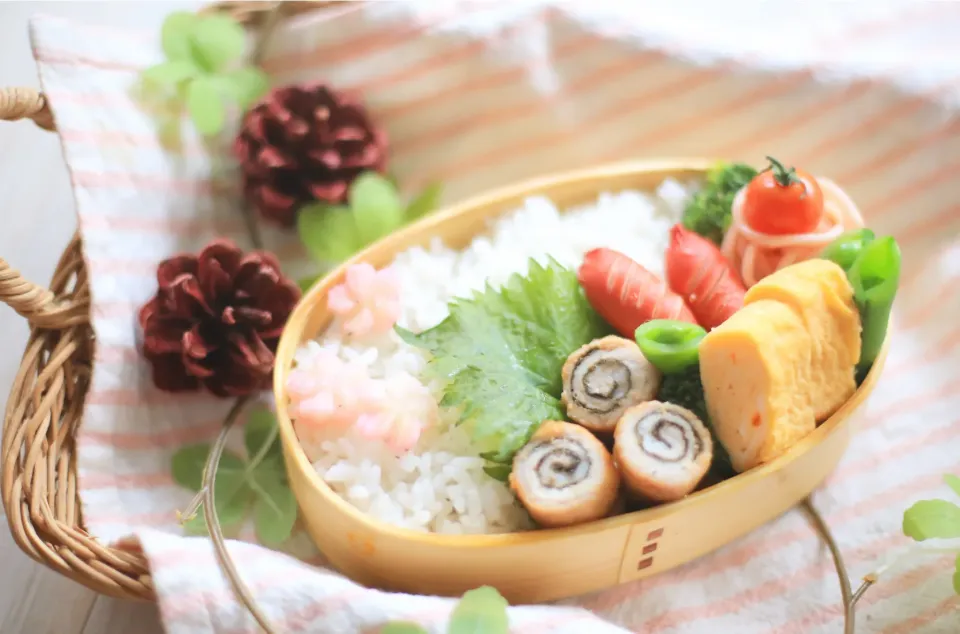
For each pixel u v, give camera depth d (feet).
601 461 1.96
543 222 2.20
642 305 2.08
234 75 2.27
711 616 2.07
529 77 2.29
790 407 1.97
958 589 2.01
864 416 2.15
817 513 2.12
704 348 1.97
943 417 2.18
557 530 1.95
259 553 2.02
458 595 2.02
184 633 1.97
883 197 2.29
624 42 2.28
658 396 2.02
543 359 2.07
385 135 2.30
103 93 2.19
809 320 1.96
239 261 2.16
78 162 2.15
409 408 2.06
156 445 2.17
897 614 2.06
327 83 2.30
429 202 2.31
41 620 2.15
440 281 2.17
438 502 2.05
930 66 2.25
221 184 2.29
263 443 2.18
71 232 2.44
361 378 2.07
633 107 2.31
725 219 2.17
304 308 2.12
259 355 2.14
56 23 2.16
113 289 2.15
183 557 1.99
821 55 2.30
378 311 2.12
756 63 2.27
